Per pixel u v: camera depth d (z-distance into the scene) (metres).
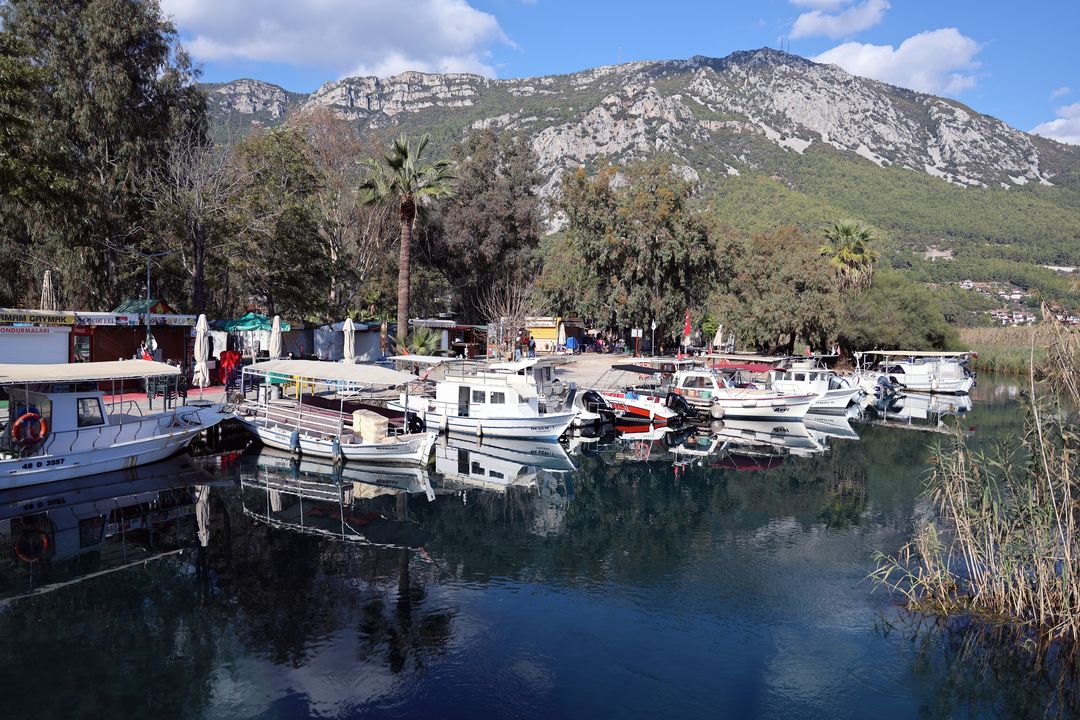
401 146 42.00
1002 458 14.41
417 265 69.62
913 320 67.31
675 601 14.89
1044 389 14.27
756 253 68.00
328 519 20.31
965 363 61.00
